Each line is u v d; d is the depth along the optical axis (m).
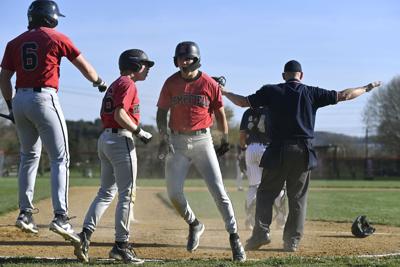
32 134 11.67
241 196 38.00
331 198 38.19
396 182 75.31
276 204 17.52
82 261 11.33
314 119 13.82
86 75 11.48
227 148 12.78
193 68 11.98
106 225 18.38
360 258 11.79
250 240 13.80
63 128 11.35
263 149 17.17
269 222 13.83
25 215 11.77
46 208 24.70
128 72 11.70
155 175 81.75
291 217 13.68
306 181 13.80
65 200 11.23
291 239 13.59
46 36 11.16
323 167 96.00
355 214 24.89
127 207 11.55
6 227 16.67
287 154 13.52
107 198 12.13
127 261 11.30
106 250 13.13
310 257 12.09
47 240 14.23
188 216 12.99
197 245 13.22
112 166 11.93
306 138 13.62
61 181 11.21
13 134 104.44
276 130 13.72
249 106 13.84
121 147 11.54
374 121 126.31
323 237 16.02
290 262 11.19
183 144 12.21
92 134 116.19
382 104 125.38
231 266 10.77
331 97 13.78
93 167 96.62
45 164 83.38
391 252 13.26
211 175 12.18
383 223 20.66
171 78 12.26
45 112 11.10
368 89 14.14
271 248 14.18
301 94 13.67
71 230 11.14
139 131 11.48
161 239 15.17
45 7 11.35
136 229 17.45
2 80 11.52
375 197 39.66
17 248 12.94
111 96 11.52
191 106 12.07
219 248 13.83
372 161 100.75
